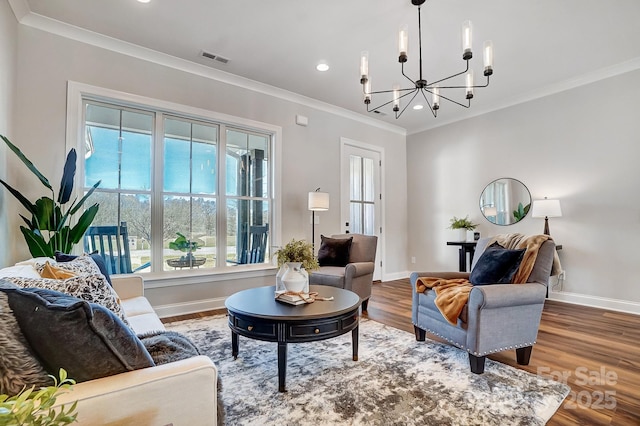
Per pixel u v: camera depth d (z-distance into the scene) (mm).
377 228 5543
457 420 1619
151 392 872
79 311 811
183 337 1533
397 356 2393
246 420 1612
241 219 4039
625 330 2998
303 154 4559
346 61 3527
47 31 2842
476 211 5062
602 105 3830
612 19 2795
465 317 2170
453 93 4402
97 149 3170
